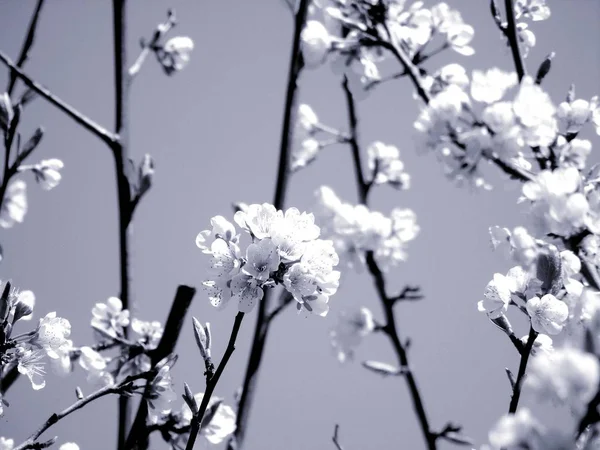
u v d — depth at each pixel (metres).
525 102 1.24
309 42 1.35
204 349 1.14
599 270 1.23
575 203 1.19
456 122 1.25
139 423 1.25
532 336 1.16
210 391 1.13
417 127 1.26
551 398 1.01
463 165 1.26
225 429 1.27
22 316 1.20
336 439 1.29
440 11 1.35
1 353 1.19
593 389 1.01
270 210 1.14
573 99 1.28
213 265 1.14
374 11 1.34
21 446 1.15
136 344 1.32
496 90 1.25
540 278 1.18
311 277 1.13
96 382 1.31
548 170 1.24
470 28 1.34
